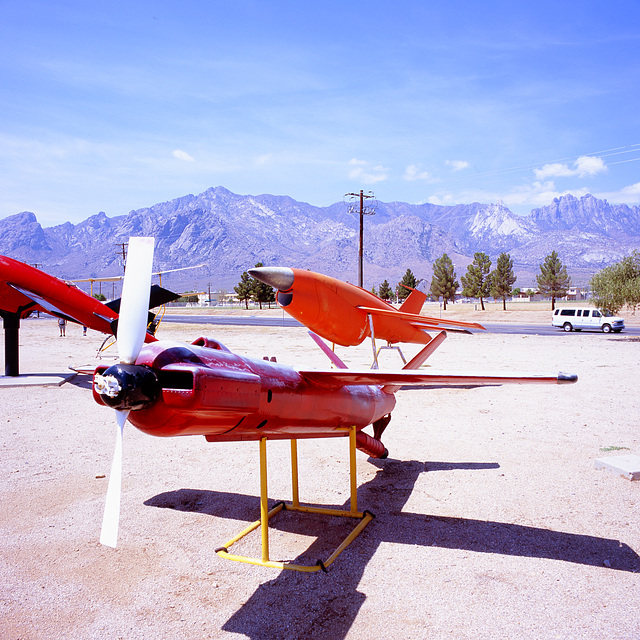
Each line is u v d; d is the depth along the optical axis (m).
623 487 6.04
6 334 14.82
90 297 15.26
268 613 3.63
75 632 3.42
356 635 3.35
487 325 48.47
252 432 4.48
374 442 6.84
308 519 5.31
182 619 3.57
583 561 4.30
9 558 4.45
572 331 38.91
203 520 5.27
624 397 11.88
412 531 4.98
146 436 8.74
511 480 6.36
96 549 4.62
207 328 42.81
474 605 3.67
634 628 3.37
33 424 9.50
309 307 12.74
